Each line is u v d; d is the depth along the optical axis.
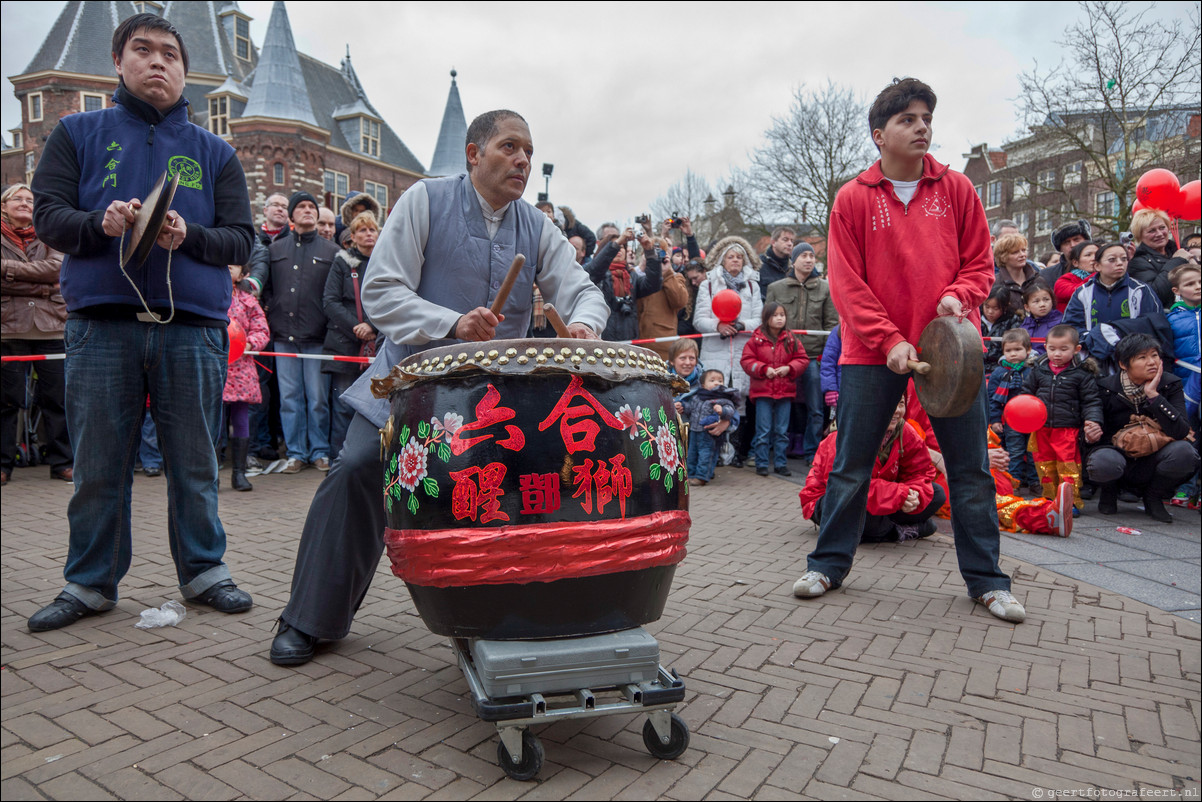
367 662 2.73
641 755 2.12
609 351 2.05
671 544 2.07
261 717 2.31
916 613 3.33
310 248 6.64
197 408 3.25
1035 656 2.86
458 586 1.93
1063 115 19.28
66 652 2.81
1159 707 2.46
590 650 1.96
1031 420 5.39
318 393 6.71
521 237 2.55
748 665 2.75
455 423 1.97
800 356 7.02
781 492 6.27
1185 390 5.90
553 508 1.93
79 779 1.98
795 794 1.94
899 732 2.28
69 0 49.47
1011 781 2.03
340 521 2.64
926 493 4.48
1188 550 4.52
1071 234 6.98
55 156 3.02
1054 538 4.84
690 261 8.55
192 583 3.32
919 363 3.15
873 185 3.42
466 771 2.02
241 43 53.28
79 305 3.03
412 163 54.59
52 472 6.19
